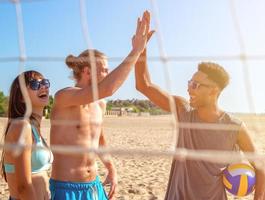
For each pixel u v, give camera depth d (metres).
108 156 3.32
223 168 2.66
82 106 2.80
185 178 2.64
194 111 2.70
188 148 2.62
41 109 2.72
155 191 5.86
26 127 2.48
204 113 2.63
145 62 2.83
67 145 2.75
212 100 2.62
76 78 2.77
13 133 2.49
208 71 2.57
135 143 12.71
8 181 2.64
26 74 2.63
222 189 2.67
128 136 15.05
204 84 2.56
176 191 2.64
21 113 2.60
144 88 2.85
